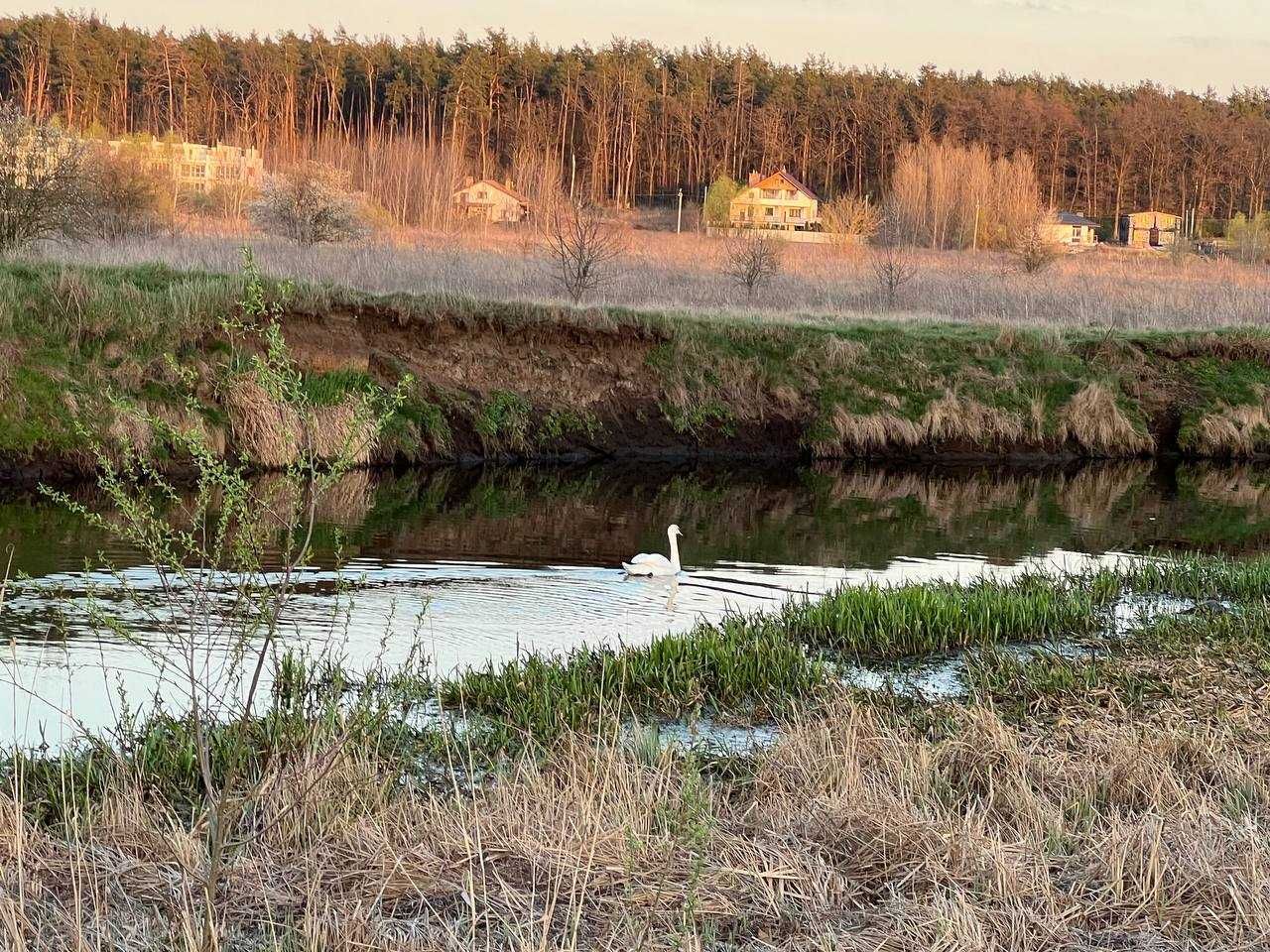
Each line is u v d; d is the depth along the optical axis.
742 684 12.30
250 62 132.00
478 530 20.86
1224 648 13.73
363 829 7.75
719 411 32.12
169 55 132.25
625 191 135.50
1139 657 13.53
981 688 12.45
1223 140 145.12
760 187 116.25
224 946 6.41
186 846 7.38
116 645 12.74
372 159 87.62
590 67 145.62
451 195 88.50
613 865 7.38
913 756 9.55
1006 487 28.80
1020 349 35.34
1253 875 7.18
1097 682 12.38
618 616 15.28
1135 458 34.19
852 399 32.94
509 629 14.42
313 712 10.13
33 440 23.94
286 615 14.28
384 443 27.61
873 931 6.68
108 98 126.06
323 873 7.30
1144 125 146.38
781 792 8.78
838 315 37.06
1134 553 21.02
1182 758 9.76
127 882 7.05
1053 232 66.81
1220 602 16.92
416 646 10.88
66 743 10.00
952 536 22.33
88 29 134.12
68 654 12.36
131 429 24.67
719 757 10.17
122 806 7.92
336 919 6.51
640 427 31.44
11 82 122.50
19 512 20.75
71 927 6.34
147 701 11.14
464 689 11.60
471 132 132.75
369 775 8.67
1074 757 9.84
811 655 13.77
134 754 9.12
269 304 28.02
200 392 25.92
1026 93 153.00
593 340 32.06
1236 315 42.03
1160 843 7.55
